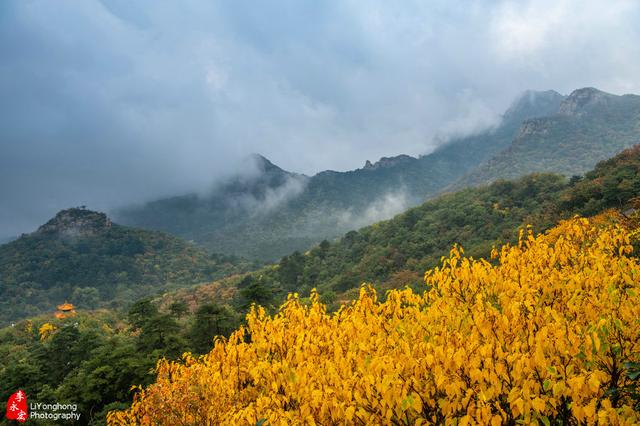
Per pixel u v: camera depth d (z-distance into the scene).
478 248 69.94
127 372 26.84
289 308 7.98
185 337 36.31
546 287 6.57
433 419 4.77
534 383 4.45
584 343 4.97
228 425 6.09
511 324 5.46
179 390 7.67
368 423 4.79
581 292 6.36
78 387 27.12
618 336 4.89
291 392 5.74
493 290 6.99
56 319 95.12
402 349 5.65
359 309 7.65
